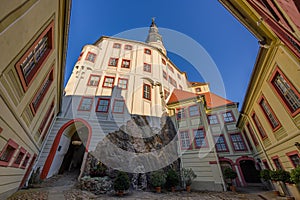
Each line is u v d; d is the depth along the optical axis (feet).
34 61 12.25
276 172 20.36
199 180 29.25
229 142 41.45
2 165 11.28
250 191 27.94
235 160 38.58
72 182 24.14
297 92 14.66
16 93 10.52
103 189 20.56
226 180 32.50
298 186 17.95
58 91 22.81
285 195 21.49
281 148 20.30
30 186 19.89
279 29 8.92
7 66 8.29
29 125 15.42
